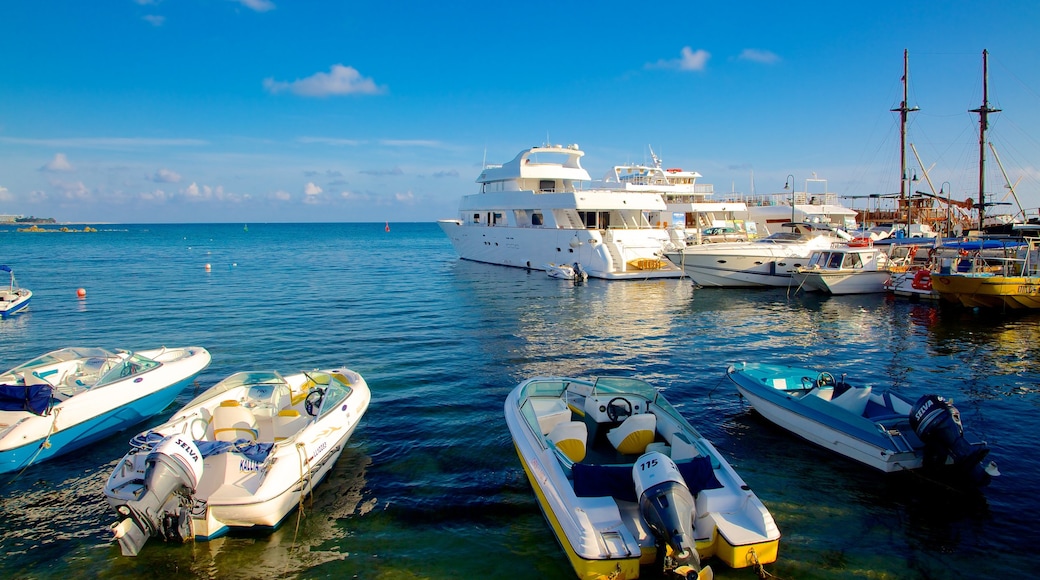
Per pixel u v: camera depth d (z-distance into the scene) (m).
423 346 19.67
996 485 9.54
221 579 7.14
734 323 24.20
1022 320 24.45
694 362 17.61
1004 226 40.44
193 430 9.29
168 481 7.41
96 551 7.76
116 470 7.87
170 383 12.56
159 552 7.67
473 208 52.12
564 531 7.16
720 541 6.85
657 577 6.86
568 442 9.08
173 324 23.88
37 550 7.79
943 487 9.41
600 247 38.84
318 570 7.33
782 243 35.16
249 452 8.52
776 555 6.93
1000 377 15.90
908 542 7.93
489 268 48.66
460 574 7.23
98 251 79.62
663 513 6.59
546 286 36.50
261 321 24.48
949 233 45.00
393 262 58.91
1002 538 8.02
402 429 11.95
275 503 7.93
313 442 9.12
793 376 13.18
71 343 20.50
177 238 129.62
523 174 46.12
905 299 30.52
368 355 18.34
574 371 16.47
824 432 10.83
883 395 11.16
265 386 10.89
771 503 8.98
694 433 8.80
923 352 18.92
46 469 10.11
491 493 9.30
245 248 88.19
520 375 16.03
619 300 30.70
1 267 28.66
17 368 11.39
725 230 42.22
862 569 7.31
